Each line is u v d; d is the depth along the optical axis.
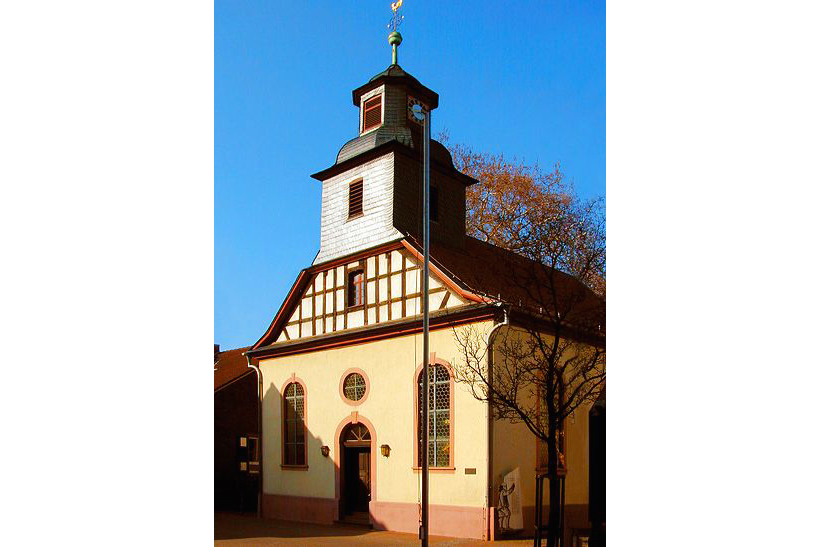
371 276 18.80
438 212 20.08
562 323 14.62
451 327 16.20
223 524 18.69
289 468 20.09
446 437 15.99
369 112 20.84
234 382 26.42
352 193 20.08
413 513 16.31
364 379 18.28
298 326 20.70
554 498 11.28
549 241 14.05
